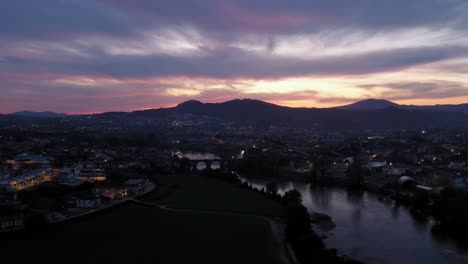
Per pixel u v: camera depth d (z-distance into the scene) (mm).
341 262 148000
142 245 168125
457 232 199000
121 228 190875
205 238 179500
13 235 173875
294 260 156375
